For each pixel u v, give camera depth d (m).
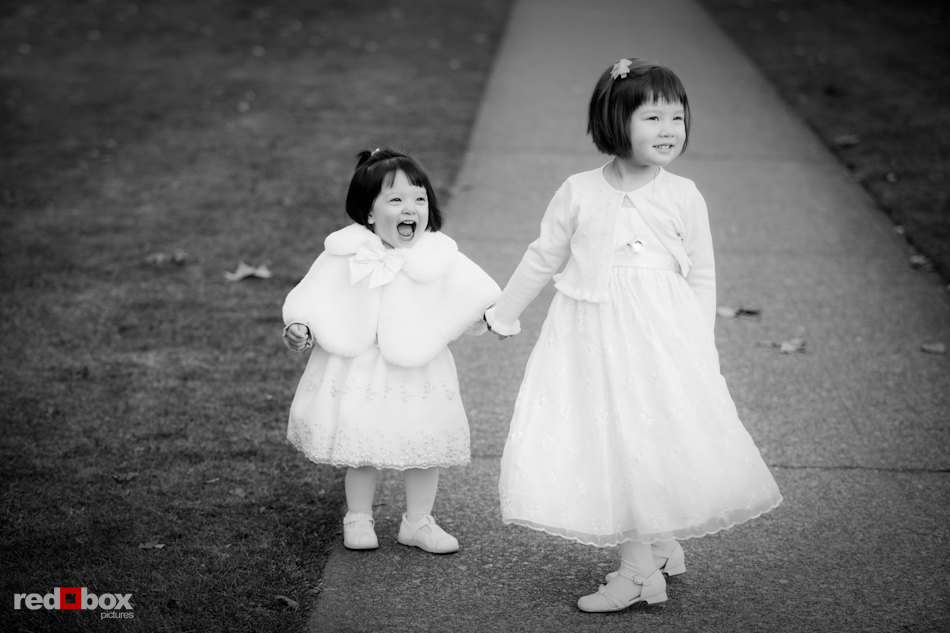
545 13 17.50
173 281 7.72
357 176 4.46
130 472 5.12
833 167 10.33
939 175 9.81
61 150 10.81
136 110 12.17
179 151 10.76
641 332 3.98
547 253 4.18
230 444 5.43
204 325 6.98
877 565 4.43
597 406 3.97
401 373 4.38
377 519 4.84
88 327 6.91
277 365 6.41
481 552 4.56
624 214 4.05
